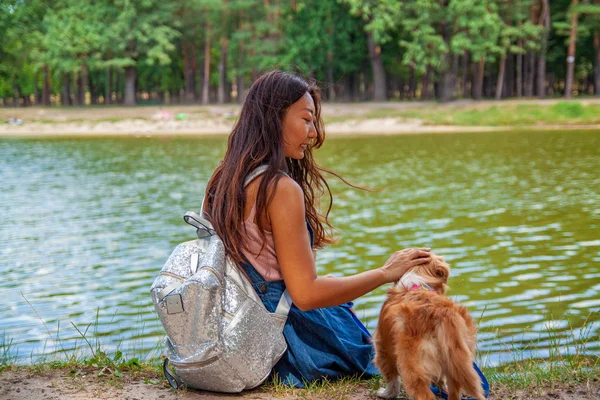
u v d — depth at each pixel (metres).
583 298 9.94
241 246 4.03
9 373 4.68
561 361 6.20
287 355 4.22
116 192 21.77
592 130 45.22
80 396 4.12
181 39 71.56
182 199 20.20
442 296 3.82
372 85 75.94
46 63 69.19
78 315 9.49
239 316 3.93
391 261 4.13
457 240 14.08
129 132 53.41
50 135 50.53
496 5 60.06
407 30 61.22
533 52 62.81
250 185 4.02
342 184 22.91
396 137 43.84
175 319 3.83
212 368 3.89
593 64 72.00
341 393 4.11
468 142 38.72
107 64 65.62
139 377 4.56
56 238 14.87
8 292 10.75
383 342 3.96
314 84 4.34
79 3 67.81
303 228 3.98
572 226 15.25
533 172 25.16
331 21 64.44
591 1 63.72
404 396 4.16
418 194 20.36
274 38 66.75
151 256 13.17
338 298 3.98
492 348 7.54
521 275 11.29
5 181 24.84
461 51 57.00
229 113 59.50
